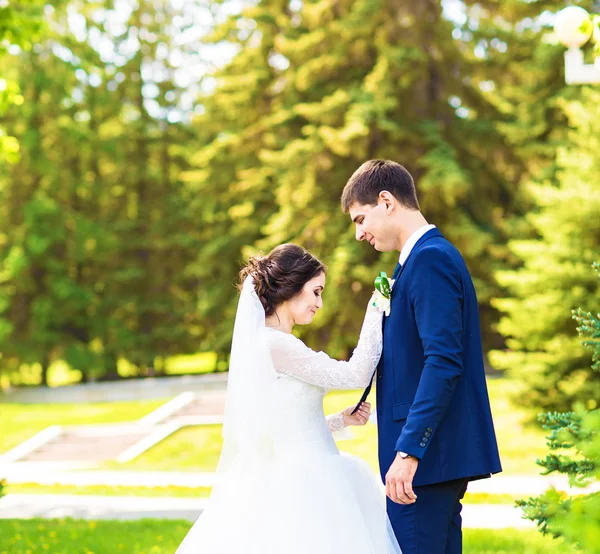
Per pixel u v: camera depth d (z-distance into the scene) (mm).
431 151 19094
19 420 19766
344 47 20250
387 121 18828
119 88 30562
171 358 31172
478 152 20328
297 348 3643
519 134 19578
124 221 29312
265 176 23297
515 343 13375
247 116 24688
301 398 3676
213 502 3703
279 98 23359
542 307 12805
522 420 13172
